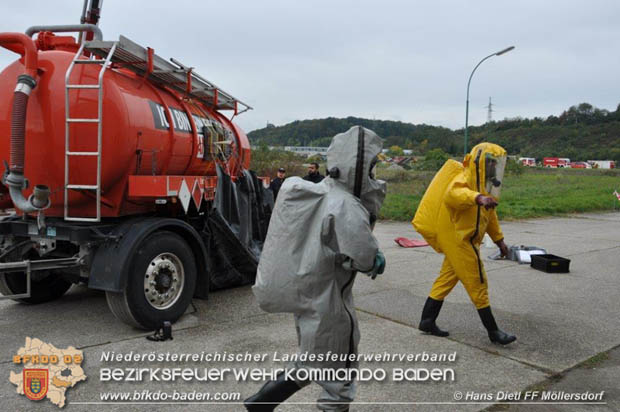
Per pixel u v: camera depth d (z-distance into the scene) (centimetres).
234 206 727
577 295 715
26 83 502
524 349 500
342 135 292
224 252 701
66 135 517
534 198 2527
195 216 698
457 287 756
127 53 544
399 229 1453
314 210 287
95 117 523
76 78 525
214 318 597
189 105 713
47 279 659
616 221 1772
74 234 521
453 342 518
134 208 602
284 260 288
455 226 496
